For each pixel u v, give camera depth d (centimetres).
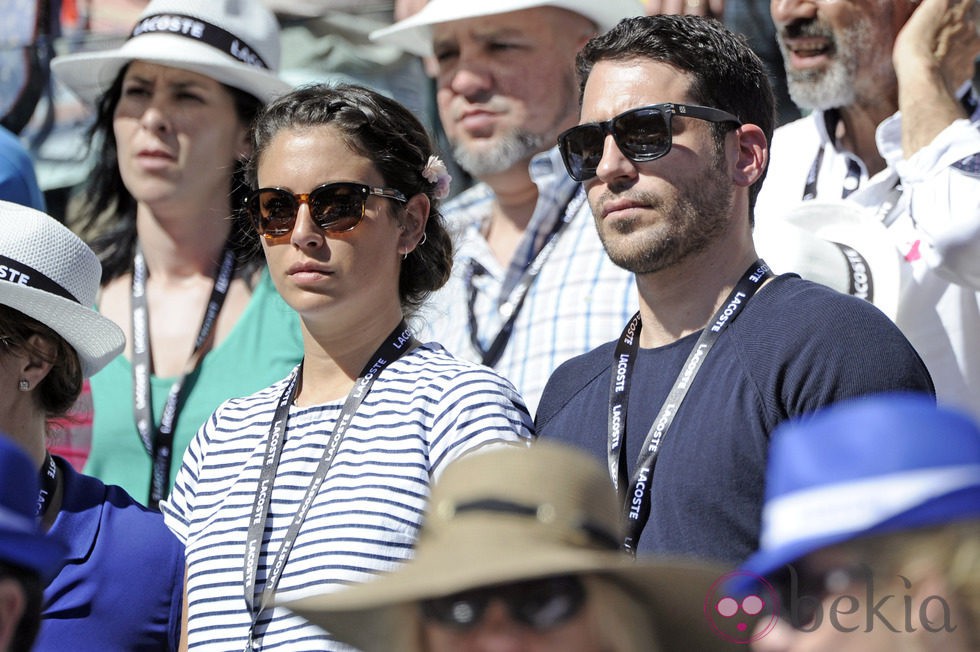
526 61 2083
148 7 2131
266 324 1939
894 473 664
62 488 1406
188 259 2034
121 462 1902
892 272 1555
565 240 1941
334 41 2622
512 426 1298
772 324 1260
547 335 1862
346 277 1351
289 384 1413
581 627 797
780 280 1317
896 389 1205
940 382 1600
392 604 832
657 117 1323
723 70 1361
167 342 1989
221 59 2059
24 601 840
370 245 1366
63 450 1914
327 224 1357
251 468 1341
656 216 1319
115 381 1948
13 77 2673
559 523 790
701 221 1321
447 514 804
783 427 1209
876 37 1808
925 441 664
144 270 2059
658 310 1343
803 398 1211
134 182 2048
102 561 1373
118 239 2105
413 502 1253
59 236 1428
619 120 1333
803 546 680
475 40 2102
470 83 2091
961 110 1661
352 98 1413
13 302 1364
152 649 1375
